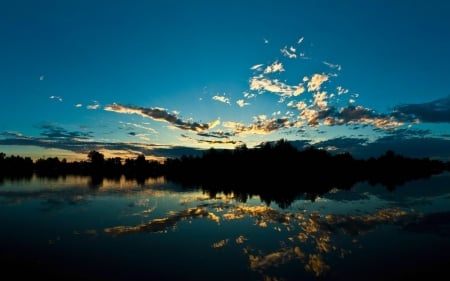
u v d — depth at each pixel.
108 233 30.66
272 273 20.70
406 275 20.36
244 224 34.62
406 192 69.94
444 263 22.34
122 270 21.27
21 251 25.09
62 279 19.91
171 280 19.72
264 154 170.62
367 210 43.97
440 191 72.31
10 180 115.12
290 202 52.41
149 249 25.62
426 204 50.31
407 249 25.47
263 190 74.75
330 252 24.80
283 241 27.86
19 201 53.16
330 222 35.69
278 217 38.72
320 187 84.62
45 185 89.69
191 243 27.23
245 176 146.00
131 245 26.67
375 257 23.66
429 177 152.12
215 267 21.73
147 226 33.69
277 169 167.00
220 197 60.09
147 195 63.28
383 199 56.78
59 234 30.27
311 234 30.27
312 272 20.88
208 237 29.19
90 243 27.25
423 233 30.59
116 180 120.50
